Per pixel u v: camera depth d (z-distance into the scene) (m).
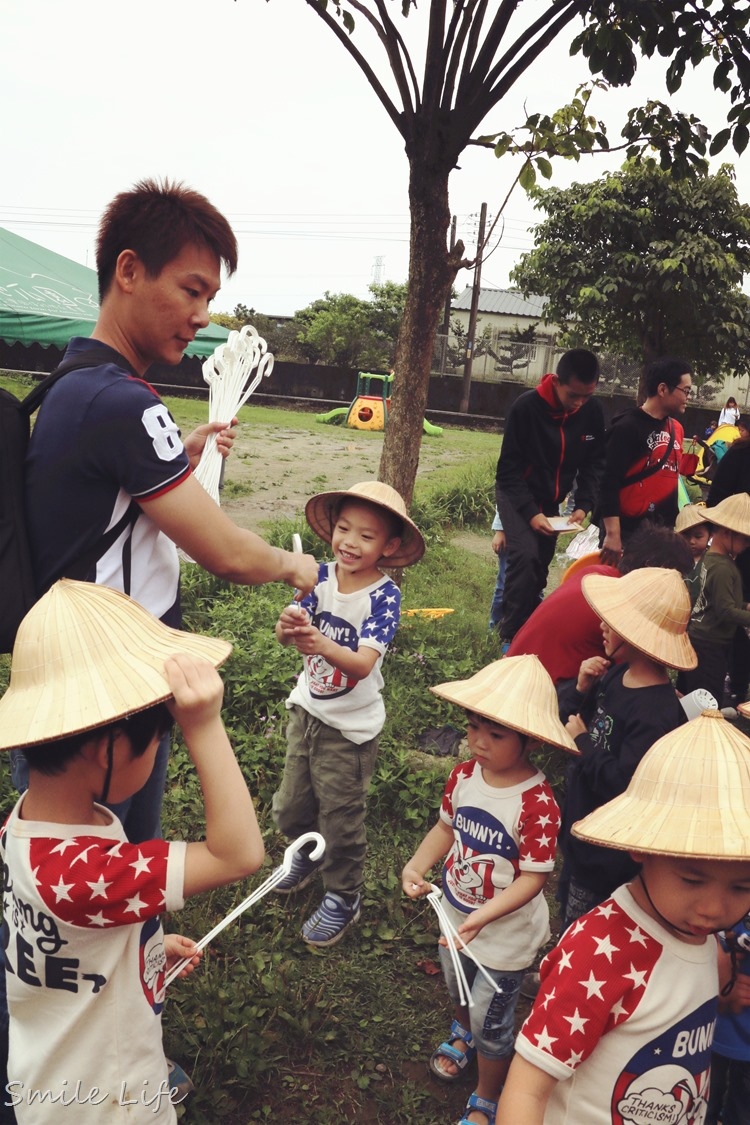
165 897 1.65
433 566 8.81
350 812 3.30
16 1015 1.82
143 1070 1.80
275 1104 2.72
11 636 2.07
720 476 5.95
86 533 2.11
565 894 3.13
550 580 9.20
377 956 3.38
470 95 5.37
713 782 1.65
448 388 30.45
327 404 30.44
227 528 2.18
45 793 1.73
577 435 5.69
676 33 4.99
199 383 28.50
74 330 10.12
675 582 2.95
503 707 2.50
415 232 5.69
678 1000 1.68
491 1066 2.62
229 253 2.27
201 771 1.63
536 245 18.73
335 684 3.24
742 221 17.23
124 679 1.62
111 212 2.20
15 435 2.12
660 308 17.58
